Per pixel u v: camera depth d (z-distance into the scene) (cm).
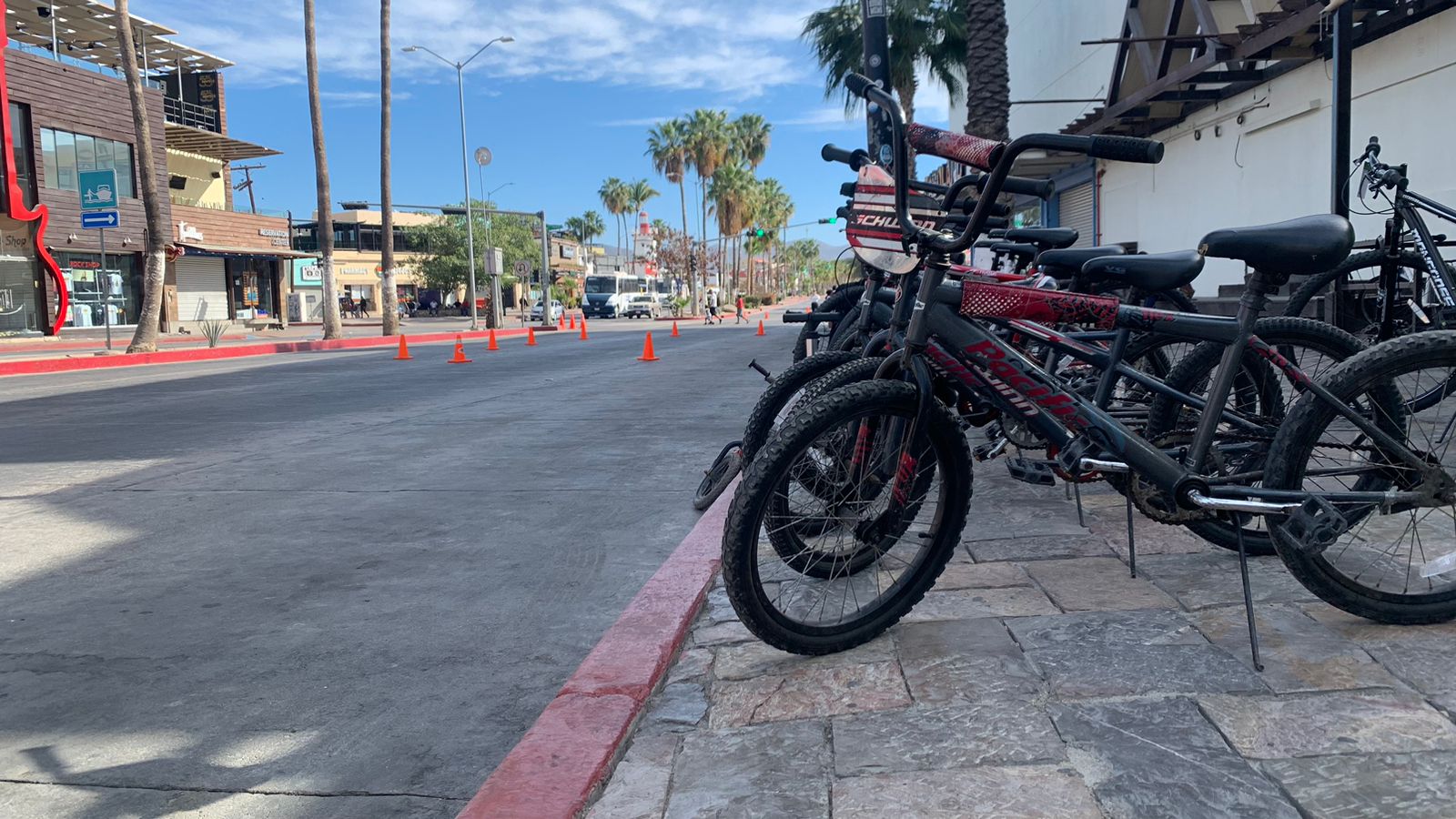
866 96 286
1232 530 346
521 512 545
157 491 628
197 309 4047
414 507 565
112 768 258
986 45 1269
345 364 1856
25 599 409
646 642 299
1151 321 281
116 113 3344
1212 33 1151
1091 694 250
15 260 2958
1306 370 327
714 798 214
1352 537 294
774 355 1788
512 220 6794
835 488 303
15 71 2912
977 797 206
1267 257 266
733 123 7925
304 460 730
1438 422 277
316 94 2842
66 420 1036
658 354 1912
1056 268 360
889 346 336
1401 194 538
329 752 264
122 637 359
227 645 348
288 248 4547
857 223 295
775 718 250
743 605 272
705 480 518
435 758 260
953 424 296
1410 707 234
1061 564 358
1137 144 232
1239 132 1317
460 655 334
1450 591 282
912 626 306
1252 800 200
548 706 264
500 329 3844
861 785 215
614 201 10444
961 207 418
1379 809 195
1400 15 938
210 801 240
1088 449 287
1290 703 240
